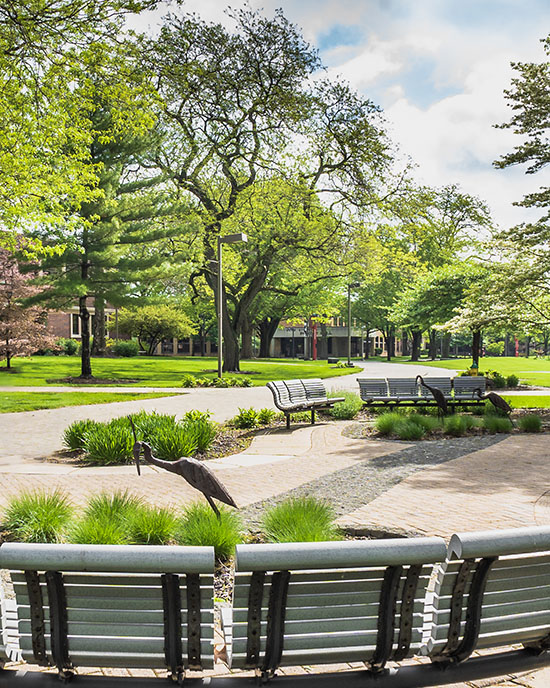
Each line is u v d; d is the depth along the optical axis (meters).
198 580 2.38
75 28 12.78
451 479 8.59
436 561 2.45
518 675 3.53
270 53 28.00
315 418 16.16
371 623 2.57
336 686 2.61
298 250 38.62
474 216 53.34
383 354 117.06
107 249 29.05
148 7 12.55
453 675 2.76
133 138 28.33
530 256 18.88
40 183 16.58
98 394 23.45
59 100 14.56
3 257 31.34
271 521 5.74
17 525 5.91
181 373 37.09
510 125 16.94
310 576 2.42
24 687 2.51
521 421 13.76
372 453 10.88
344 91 30.94
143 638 2.44
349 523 6.34
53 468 9.79
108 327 68.88
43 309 33.19
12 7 12.05
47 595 2.43
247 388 28.06
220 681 2.54
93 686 2.51
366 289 76.88
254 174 35.72
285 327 99.19
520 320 21.00
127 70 13.63
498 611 2.73
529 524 6.30
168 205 32.16
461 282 34.97
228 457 10.77
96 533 5.13
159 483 8.55
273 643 2.47
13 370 33.78
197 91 19.91
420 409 17.30
